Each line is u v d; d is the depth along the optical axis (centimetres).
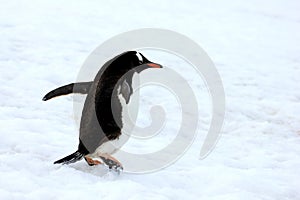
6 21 2800
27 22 2850
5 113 1584
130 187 1145
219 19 3744
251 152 1638
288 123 1984
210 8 4081
